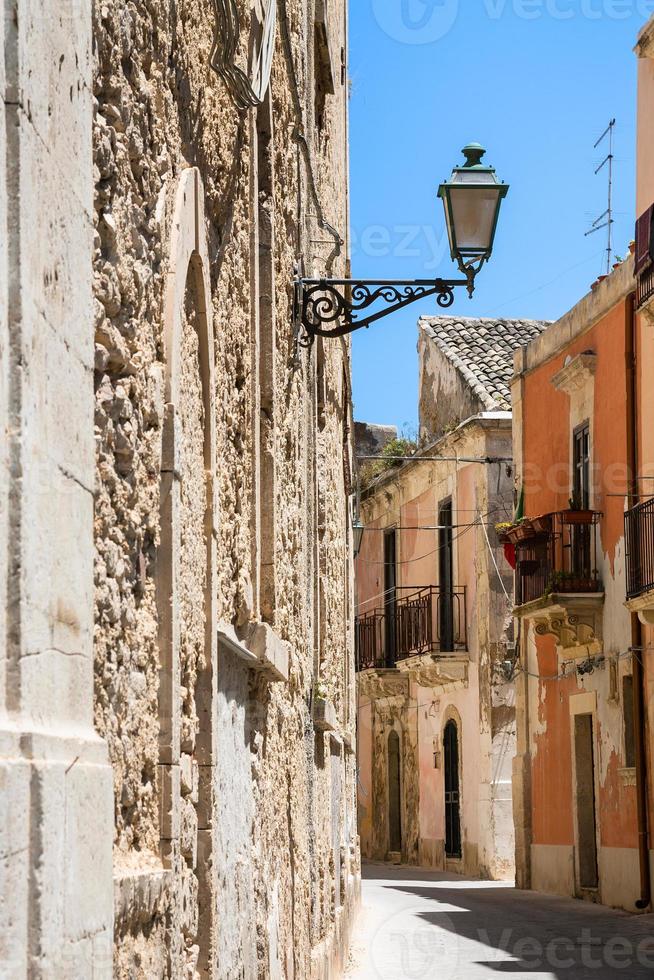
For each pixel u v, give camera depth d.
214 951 5.19
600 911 24.16
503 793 34.62
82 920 2.77
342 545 19.98
